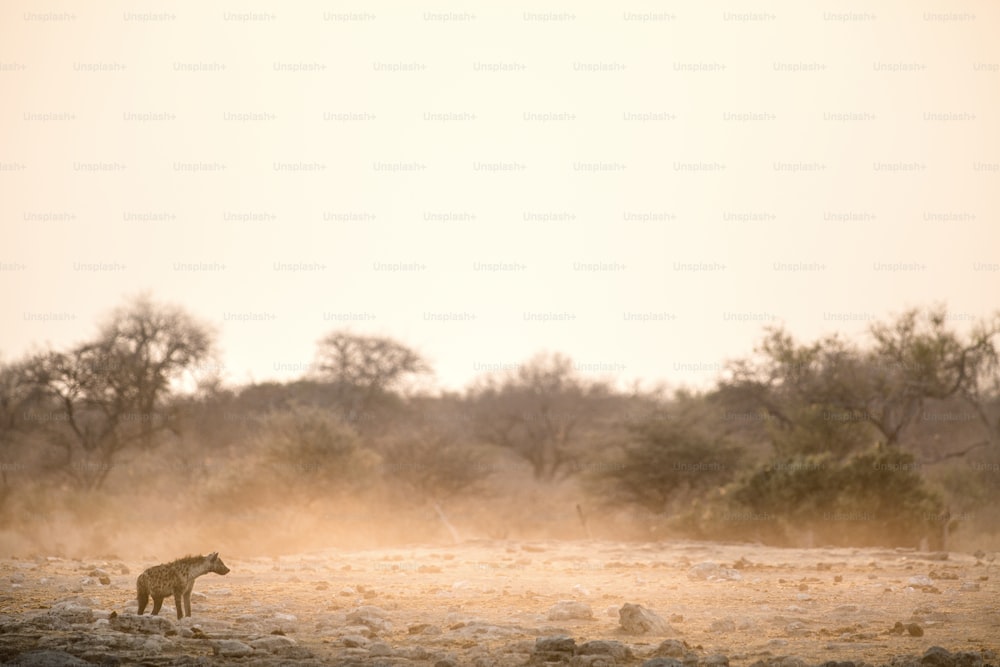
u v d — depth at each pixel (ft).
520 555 98.27
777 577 73.26
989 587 64.69
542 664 37.65
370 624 48.70
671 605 56.65
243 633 44.45
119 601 55.72
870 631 46.29
